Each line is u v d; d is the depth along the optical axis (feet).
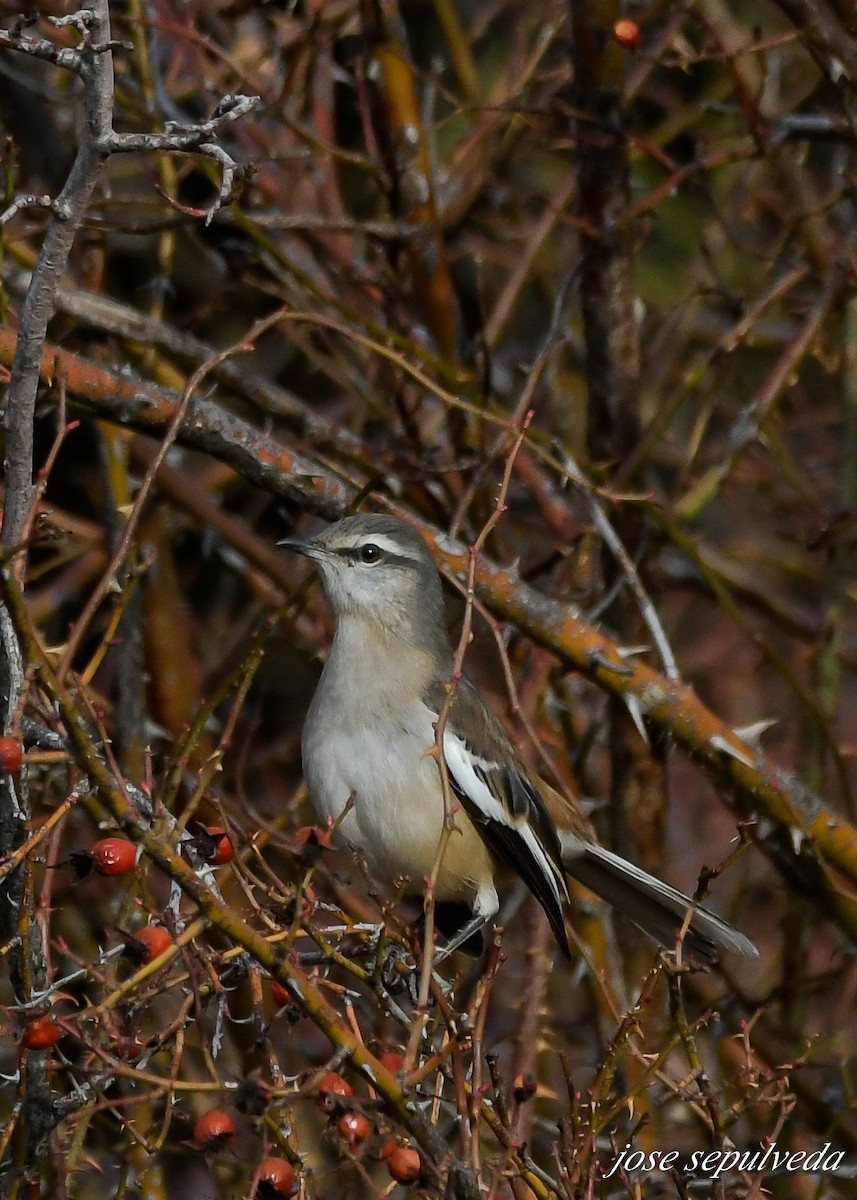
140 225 33.60
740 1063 33.78
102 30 16.66
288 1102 17.87
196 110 43.70
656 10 38.78
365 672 29.60
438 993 18.84
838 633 39.17
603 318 35.06
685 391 35.88
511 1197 21.91
